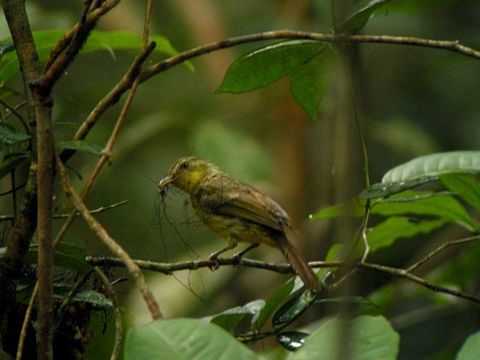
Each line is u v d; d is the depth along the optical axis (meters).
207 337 4.50
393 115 16.27
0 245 7.80
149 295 5.08
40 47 8.21
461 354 4.22
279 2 16.53
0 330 6.70
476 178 8.71
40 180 5.64
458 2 13.20
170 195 15.59
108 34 9.06
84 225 14.66
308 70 7.82
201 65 16.73
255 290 14.92
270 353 10.32
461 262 11.84
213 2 16.81
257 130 16.17
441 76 16.55
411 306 14.20
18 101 11.55
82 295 6.62
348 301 4.45
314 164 15.61
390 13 15.80
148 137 16.12
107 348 7.89
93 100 15.45
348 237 4.09
